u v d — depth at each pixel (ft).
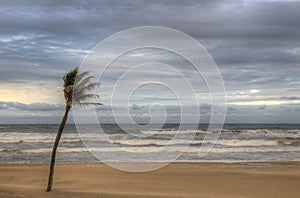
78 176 53.11
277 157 80.18
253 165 66.13
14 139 124.16
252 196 38.96
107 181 49.14
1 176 53.06
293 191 42.29
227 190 42.68
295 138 136.05
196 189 43.27
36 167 61.98
